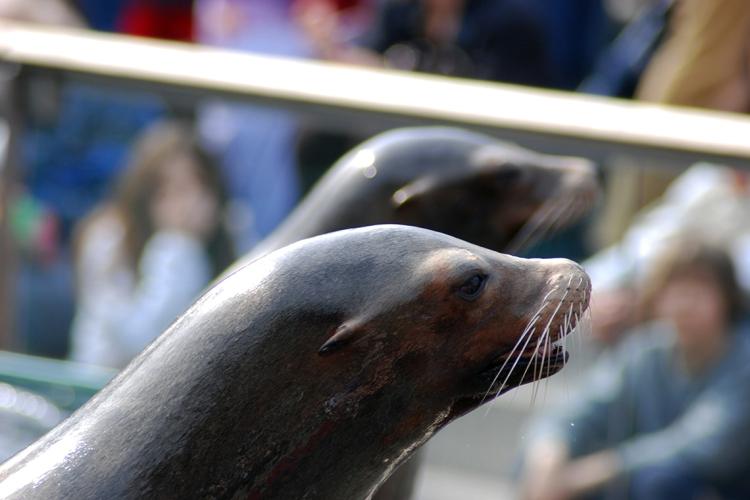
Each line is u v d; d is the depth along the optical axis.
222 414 7.51
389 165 11.34
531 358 8.08
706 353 13.23
